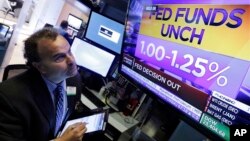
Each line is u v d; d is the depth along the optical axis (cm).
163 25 137
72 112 154
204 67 110
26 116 107
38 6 648
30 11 651
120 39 217
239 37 94
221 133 100
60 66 115
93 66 219
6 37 384
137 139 144
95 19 226
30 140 113
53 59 112
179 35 125
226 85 99
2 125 98
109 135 157
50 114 119
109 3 276
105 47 224
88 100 187
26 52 117
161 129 155
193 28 117
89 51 218
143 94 183
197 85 113
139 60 158
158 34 141
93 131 148
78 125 117
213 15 107
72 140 111
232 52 97
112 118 170
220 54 102
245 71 91
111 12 276
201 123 110
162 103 136
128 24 174
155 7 144
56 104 134
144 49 153
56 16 612
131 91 191
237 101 94
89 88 213
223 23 102
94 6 275
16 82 111
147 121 166
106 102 191
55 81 125
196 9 116
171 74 129
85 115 143
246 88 90
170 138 137
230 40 98
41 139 116
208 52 108
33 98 112
